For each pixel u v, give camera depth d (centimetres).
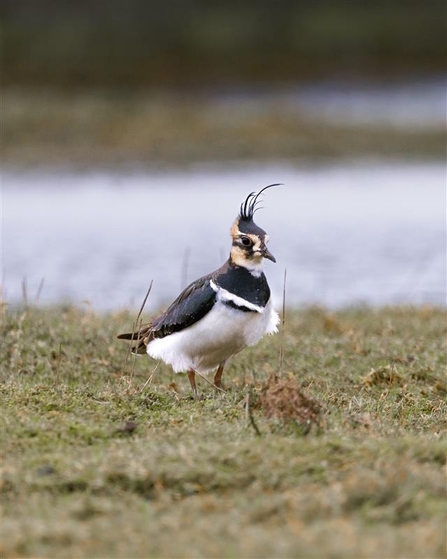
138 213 2612
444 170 3222
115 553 557
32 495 633
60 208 2675
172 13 5581
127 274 1923
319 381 966
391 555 545
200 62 5297
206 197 2819
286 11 5850
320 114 3941
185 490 639
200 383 975
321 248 2208
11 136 3294
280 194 2895
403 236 2345
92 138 3316
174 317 889
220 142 3341
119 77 4922
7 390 873
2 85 4534
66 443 729
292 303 1567
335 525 583
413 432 782
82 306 1458
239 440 721
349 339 1118
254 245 869
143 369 1026
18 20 5222
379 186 3000
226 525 585
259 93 4938
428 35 5716
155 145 3306
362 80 5312
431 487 630
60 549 564
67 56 4944
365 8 5944
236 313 870
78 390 880
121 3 5500
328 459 677
